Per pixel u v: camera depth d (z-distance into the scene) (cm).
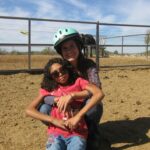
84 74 217
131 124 273
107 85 415
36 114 191
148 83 433
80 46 216
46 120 188
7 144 238
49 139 190
